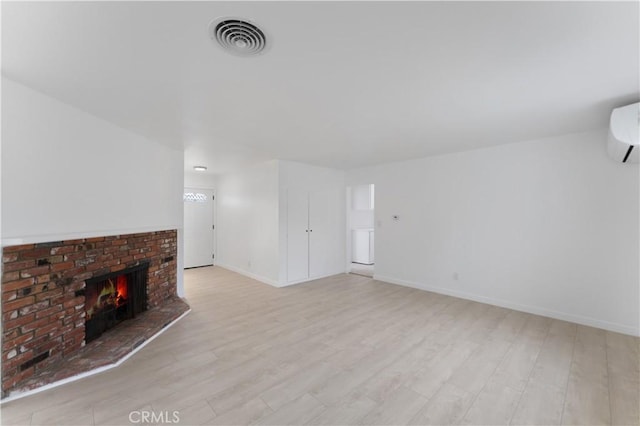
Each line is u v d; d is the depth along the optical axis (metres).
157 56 1.66
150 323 3.07
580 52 1.61
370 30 1.43
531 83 2.01
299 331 3.04
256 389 2.04
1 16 1.29
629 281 2.95
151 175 3.48
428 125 2.95
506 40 1.51
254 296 4.30
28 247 2.06
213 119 2.75
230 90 2.12
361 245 7.32
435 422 1.74
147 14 1.30
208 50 1.60
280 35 1.47
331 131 3.16
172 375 2.21
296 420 1.74
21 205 2.01
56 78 1.93
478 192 4.04
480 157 4.01
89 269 2.59
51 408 1.83
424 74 1.88
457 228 4.26
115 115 2.63
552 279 3.43
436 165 4.49
